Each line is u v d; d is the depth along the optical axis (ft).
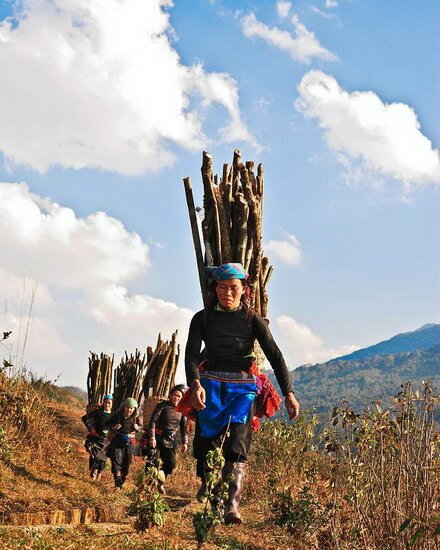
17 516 19.58
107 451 35.40
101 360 54.08
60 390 78.02
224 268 16.37
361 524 19.25
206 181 23.29
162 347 50.21
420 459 18.11
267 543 20.45
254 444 34.40
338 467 20.59
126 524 20.03
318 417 32.65
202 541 15.76
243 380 16.12
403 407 19.06
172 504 28.71
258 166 24.21
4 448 30.78
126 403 35.24
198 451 16.19
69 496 24.98
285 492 24.63
